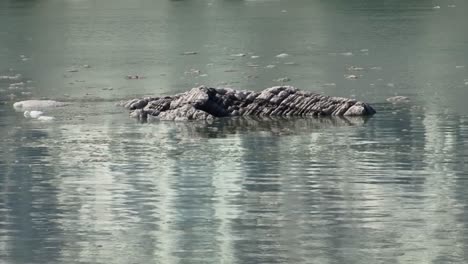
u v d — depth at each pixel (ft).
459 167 200.44
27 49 456.45
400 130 241.55
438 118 257.34
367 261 142.31
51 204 175.11
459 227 158.20
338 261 142.41
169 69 374.63
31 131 246.06
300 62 387.96
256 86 326.24
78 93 313.73
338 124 250.57
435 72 352.90
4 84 338.13
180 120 257.96
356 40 465.88
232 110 264.31
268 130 243.40
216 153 216.95
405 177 192.54
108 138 235.61
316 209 169.58
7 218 166.40
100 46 463.42
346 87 319.68
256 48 441.27
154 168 202.59
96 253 147.43
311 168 200.85
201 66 381.40
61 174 198.49
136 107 275.59
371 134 236.84
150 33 518.37
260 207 171.12
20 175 198.08
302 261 142.51
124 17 626.64
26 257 146.20
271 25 548.72
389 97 296.10
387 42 456.04
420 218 163.53
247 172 197.88
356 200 175.22
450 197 176.76
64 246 150.92
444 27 520.01
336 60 392.27
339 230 157.07
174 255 145.89
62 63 400.26
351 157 211.20
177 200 176.45
